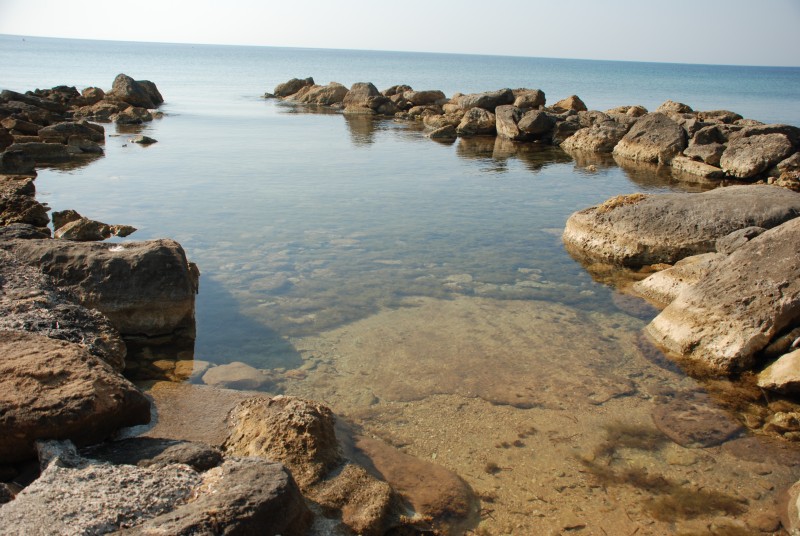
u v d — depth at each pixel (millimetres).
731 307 7117
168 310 7332
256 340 7438
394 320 8148
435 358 7121
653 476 5141
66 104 32688
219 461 4230
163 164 18641
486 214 13844
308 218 12906
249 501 3395
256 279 9367
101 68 80062
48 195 14266
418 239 11742
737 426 5883
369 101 37156
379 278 9633
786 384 6281
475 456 5340
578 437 5672
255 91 52375
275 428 4715
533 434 5699
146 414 5051
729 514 4691
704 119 26500
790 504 4719
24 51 143250
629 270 10414
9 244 7512
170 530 3117
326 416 5039
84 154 20219
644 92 72625
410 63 173625
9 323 5703
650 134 21969
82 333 6035
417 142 25859
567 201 15344
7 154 16547
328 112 37844
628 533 4484
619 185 17500
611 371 6934
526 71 142375
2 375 4496
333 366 6871
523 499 4816
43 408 4258
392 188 16234
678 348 7355
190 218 12562
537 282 9734
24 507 3387
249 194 14914
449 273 9984
